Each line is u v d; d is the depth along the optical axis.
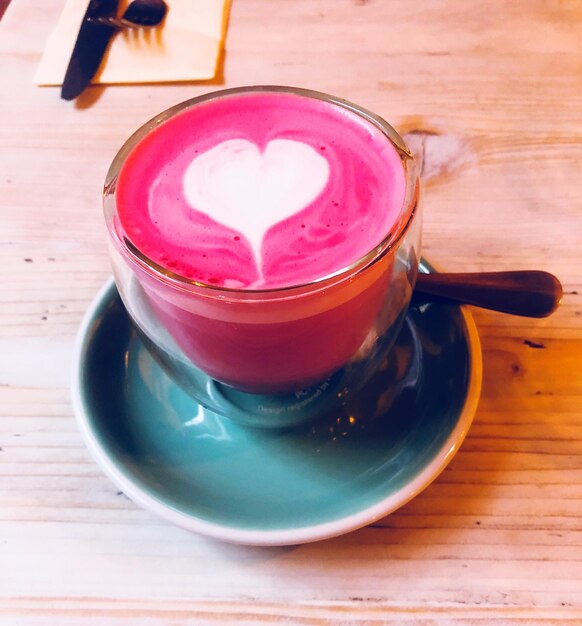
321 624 0.19
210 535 0.18
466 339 0.22
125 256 0.19
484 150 0.32
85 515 0.21
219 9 0.40
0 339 0.26
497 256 0.27
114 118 0.34
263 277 0.19
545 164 0.31
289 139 0.22
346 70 0.36
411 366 0.24
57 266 0.28
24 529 0.21
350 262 0.19
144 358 0.24
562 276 0.27
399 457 0.21
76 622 0.19
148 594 0.19
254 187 0.20
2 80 0.37
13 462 0.22
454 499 0.21
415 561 0.20
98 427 0.20
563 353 0.24
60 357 0.25
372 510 0.19
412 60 0.37
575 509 0.20
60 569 0.20
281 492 0.20
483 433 0.22
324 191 0.20
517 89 0.35
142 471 0.20
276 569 0.20
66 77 0.36
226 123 0.22
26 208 0.30
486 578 0.19
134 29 0.39
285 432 0.22
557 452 0.22
